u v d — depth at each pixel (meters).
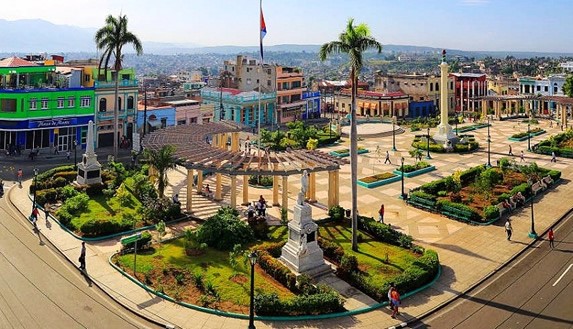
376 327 23.53
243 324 23.27
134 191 44.00
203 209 41.72
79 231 34.91
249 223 35.72
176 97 96.94
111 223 34.91
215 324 23.17
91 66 74.62
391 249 32.91
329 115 129.88
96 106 70.75
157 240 33.66
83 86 71.44
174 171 56.75
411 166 58.94
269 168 39.00
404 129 97.75
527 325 23.94
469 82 130.75
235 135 60.31
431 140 76.75
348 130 92.69
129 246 31.30
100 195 44.66
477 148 74.56
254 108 102.94
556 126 95.94
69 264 29.92
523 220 40.34
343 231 36.31
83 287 26.86
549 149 67.88
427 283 28.48
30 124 64.38
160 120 79.94
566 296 26.97
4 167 57.47
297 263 28.78
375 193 49.22
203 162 40.06
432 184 48.25
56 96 66.38
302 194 29.78
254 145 73.81
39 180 46.97
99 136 71.88
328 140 78.06
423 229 38.38
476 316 24.89
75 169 51.38
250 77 111.69
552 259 32.38
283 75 109.69
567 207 43.81
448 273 30.12
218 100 101.88
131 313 24.22
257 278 27.84
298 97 114.38
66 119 67.62
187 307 24.62
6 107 63.34
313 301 24.36
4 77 65.00
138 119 76.44
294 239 29.97
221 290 25.97
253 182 51.41
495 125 100.06
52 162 61.12
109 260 30.20
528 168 52.22
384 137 87.25
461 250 33.94
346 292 27.06
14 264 29.45
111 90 72.00
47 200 42.19
